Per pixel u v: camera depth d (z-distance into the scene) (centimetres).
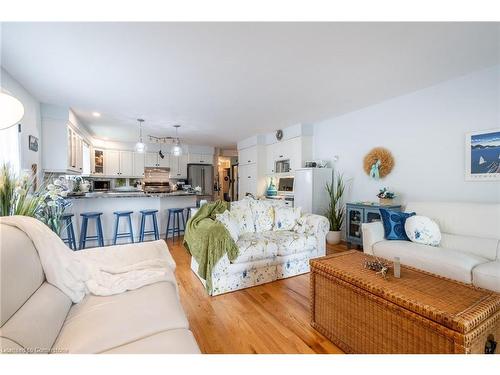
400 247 248
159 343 99
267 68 260
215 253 235
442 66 261
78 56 233
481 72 270
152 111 412
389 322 132
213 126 523
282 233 313
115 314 120
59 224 223
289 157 529
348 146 432
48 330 100
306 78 287
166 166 729
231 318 196
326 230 319
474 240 235
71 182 470
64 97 342
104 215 407
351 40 209
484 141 270
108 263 174
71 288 133
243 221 315
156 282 157
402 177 351
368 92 335
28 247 121
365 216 366
